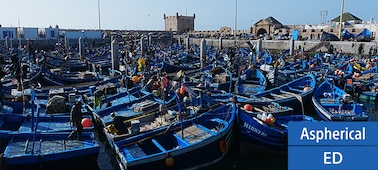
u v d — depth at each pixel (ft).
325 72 105.09
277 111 57.26
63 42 244.01
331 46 206.80
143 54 163.32
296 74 105.60
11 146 41.55
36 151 40.32
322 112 60.80
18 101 60.64
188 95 61.16
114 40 120.98
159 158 38.19
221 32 374.84
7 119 50.60
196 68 134.00
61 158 39.75
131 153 39.93
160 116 54.60
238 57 140.26
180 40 320.91
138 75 100.83
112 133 46.78
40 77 93.66
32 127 45.01
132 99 68.80
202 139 41.57
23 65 101.45
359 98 83.35
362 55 179.42
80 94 71.36
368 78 94.58
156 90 69.00
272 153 47.65
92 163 43.11
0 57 125.90
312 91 75.10
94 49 227.81
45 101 66.18
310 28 302.45
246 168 46.37
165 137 45.21
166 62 131.34
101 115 58.29
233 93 74.59
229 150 47.19
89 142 43.96
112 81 91.30
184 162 40.40
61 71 110.32
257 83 90.07
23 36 250.37
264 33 335.88
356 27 255.50
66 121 53.31
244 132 46.65
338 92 71.56
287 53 194.49
